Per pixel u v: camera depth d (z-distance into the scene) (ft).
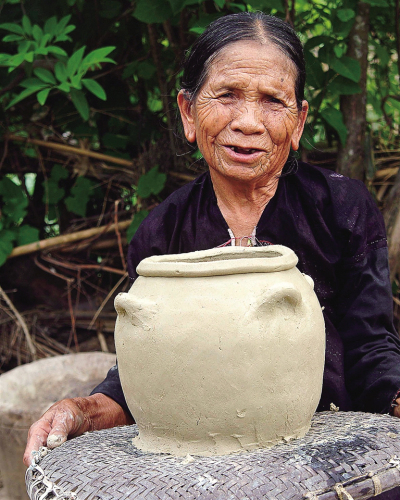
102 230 9.84
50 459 3.84
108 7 9.18
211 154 4.71
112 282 10.36
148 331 3.72
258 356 3.59
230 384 3.60
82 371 8.52
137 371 3.80
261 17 4.62
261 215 5.00
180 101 5.05
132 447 3.95
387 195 9.16
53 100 9.76
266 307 3.61
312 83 8.01
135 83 9.93
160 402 3.73
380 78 9.55
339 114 7.96
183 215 5.24
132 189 9.93
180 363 3.63
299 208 5.00
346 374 4.93
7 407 7.36
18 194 9.83
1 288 9.94
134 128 10.00
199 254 4.14
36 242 9.86
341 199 5.02
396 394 4.49
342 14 7.70
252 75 4.43
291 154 5.11
